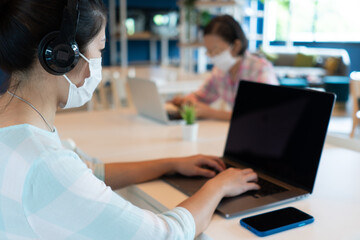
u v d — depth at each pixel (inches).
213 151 59.3
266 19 345.7
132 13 243.0
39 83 26.6
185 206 32.7
